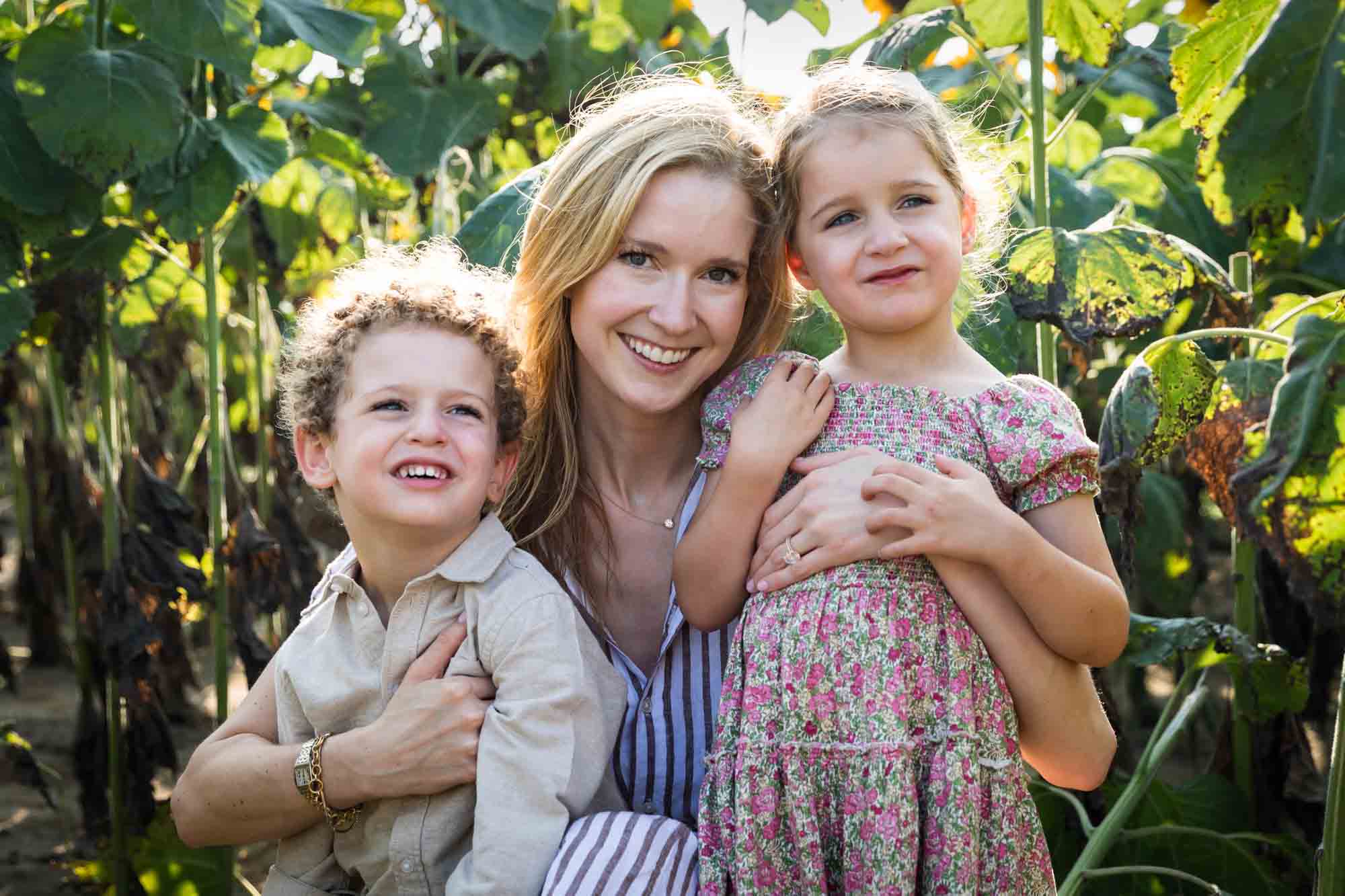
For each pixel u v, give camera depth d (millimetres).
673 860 1647
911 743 1613
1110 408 2086
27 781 3271
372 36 3396
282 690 1850
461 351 1745
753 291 1978
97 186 2594
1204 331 2119
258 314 3488
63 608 5992
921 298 1692
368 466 1702
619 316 1811
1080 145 3355
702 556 1776
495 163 3988
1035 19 2350
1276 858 2674
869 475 1688
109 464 3006
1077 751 1726
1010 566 1596
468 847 1743
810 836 1618
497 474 1847
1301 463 1921
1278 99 1999
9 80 2666
